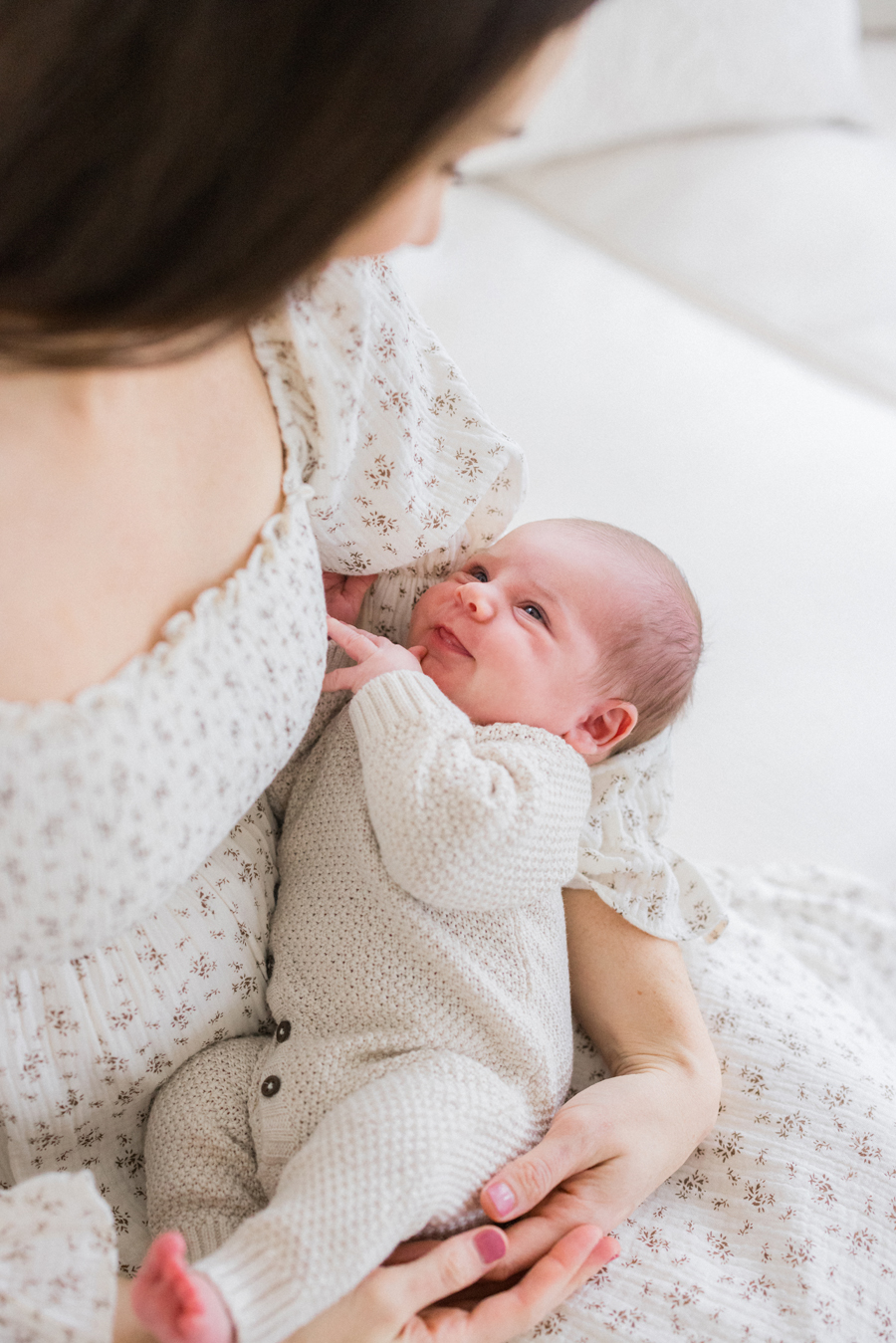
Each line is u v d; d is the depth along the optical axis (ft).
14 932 1.98
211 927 2.67
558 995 2.85
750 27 6.88
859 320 6.34
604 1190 2.54
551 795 2.83
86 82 1.57
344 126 1.67
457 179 2.09
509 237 6.58
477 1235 2.34
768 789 4.15
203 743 2.10
